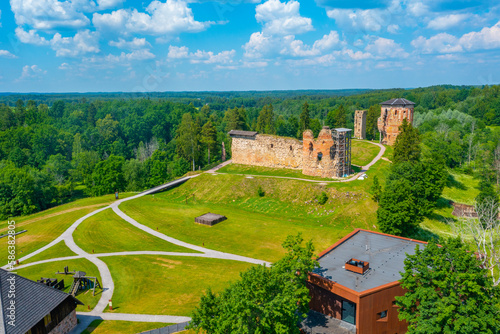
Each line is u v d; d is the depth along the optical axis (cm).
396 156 9525
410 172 8162
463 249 3650
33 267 5972
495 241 6619
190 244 6869
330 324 4091
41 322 3747
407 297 3700
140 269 5859
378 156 11488
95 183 12162
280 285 3500
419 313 3634
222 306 3209
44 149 16162
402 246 5119
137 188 11900
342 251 4994
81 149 16588
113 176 11612
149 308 4709
